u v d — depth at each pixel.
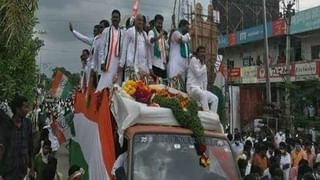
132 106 6.70
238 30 36.81
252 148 14.60
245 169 10.61
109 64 9.44
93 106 8.43
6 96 8.62
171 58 9.34
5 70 8.15
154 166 6.31
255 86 30.06
